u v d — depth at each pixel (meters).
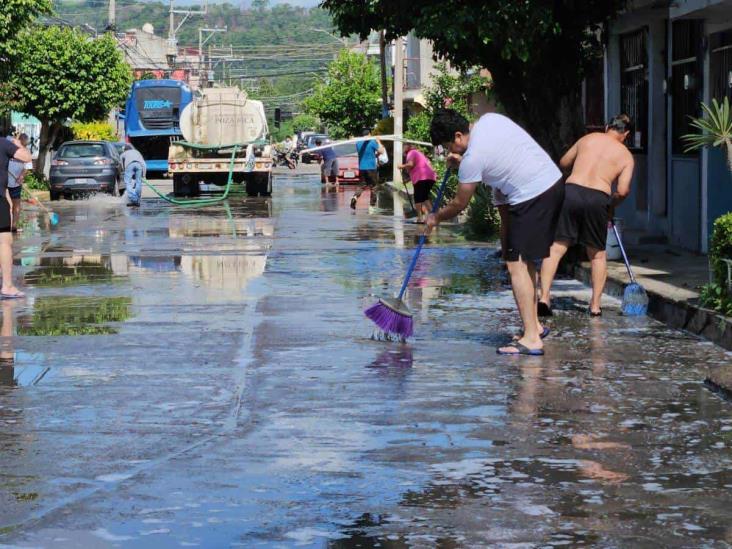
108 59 53.47
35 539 5.99
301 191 47.25
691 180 19.56
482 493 6.76
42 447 7.82
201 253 21.02
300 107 164.25
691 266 16.62
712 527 6.15
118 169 43.16
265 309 14.03
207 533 6.08
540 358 10.94
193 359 10.93
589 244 13.41
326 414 8.73
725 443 7.88
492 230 24.48
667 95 21.12
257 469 7.27
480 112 39.03
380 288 15.98
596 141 13.48
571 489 6.83
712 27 18.38
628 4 20.08
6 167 15.24
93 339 12.01
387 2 19.05
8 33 36.41
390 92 81.44
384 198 41.06
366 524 6.21
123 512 6.43
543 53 18.98
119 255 20.80
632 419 8.56
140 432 8.23
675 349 11.40
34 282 16.94
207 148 42.88
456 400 9.17
